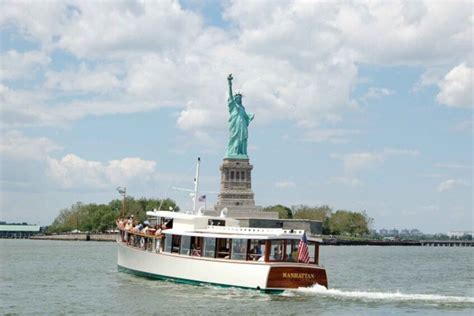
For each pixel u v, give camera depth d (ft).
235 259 284.41
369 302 253.65
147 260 328.90
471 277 431.02
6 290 301.63
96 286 313.53
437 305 248.73
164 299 263.29
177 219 321.52
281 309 239.91
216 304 250.57
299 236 280.51
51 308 247.29
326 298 261.03
